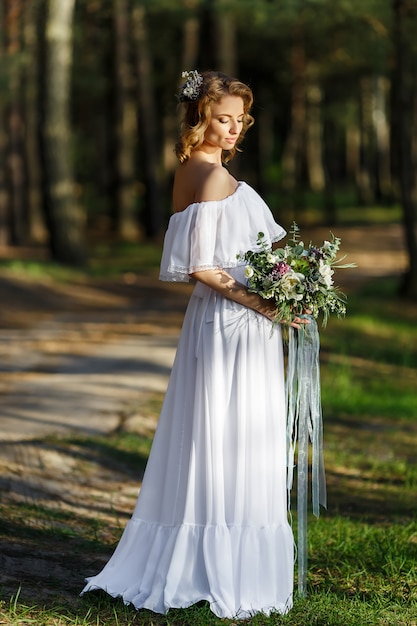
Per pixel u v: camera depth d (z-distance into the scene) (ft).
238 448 14.17
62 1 86.02
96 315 64.44
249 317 14.38
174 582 13.88
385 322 67.62
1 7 87.30
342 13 80.74
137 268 95.45
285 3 76.33
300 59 126.11
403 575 17.12
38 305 67.15
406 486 26.78
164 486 14.40
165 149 150.92
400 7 75.25
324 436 34.09
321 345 55.77
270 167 193.16
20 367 41.63
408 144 77.56
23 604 13.75
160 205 126.00
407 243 78.23
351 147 208.03
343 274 97.96
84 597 14.32
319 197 180.04
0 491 21.26
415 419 38.32
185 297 77.00
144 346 49.75
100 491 23.32
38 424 29.73
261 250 14.34
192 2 84.43
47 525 19.06
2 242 105.19
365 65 116.26
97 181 163.73
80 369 41.86
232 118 14.42
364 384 45.19
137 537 14.48
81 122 162.30
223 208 14.23
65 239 88.43
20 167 117.91
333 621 14.02
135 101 143.13
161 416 14.70
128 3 109.60
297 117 147.84
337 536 19.85
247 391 14.28
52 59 86.48
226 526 14.06
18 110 107.65
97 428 30.12
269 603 14.03
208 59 119.85
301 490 15.25
